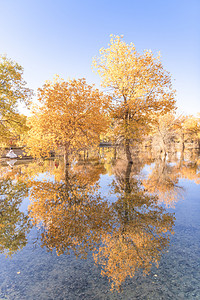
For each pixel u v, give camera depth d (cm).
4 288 273
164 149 3362
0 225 512
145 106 1969
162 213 596
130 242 411
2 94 1752
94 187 991
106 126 2020
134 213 598
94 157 3300
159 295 252
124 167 1864
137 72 1952
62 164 2192
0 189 942
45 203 712
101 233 459
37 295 257
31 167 1909
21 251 384
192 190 913
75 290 266
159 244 400
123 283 280
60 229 487
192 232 457
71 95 1800
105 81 2133
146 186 1011
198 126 5278
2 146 2825
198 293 254
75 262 342
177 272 304
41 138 1970
